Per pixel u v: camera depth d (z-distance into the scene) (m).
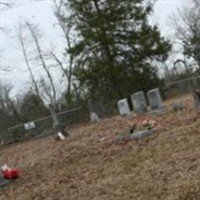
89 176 15.28
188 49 67.19
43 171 18.67
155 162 14.52
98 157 18.19
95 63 52.34
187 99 32.69
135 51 52.84
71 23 54.41
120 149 18.33
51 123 44.38
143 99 31.44
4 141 44.16
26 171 19.61
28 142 39.88
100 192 12.97
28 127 44.34
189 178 11.77
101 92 52.69
